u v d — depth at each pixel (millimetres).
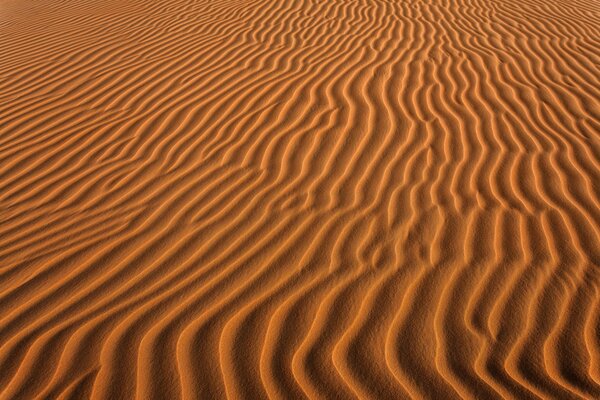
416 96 5305
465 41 6918
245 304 2898
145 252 3393
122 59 6887
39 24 8914
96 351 2641
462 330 2650
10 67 6949
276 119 4996
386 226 3480
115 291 3064
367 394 2336
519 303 2799
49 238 3596
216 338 2678
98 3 9797
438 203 3682
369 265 3139
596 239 3260
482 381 2371
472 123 4766
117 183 4207
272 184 4039
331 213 3654
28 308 2969
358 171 4121
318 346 2598
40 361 2600
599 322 2660
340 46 6801
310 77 5871
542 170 4031
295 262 3211
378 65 6109
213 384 2422
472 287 2924
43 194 4129
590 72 5992
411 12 8133
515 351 2518
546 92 5422
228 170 4266
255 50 6836
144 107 5484
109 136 4961
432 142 4465
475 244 3260
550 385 2340
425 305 2818
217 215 3727
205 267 3221
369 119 4875
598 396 2283
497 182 3893
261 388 2389
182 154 4562
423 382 2379
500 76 5805
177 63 6594
